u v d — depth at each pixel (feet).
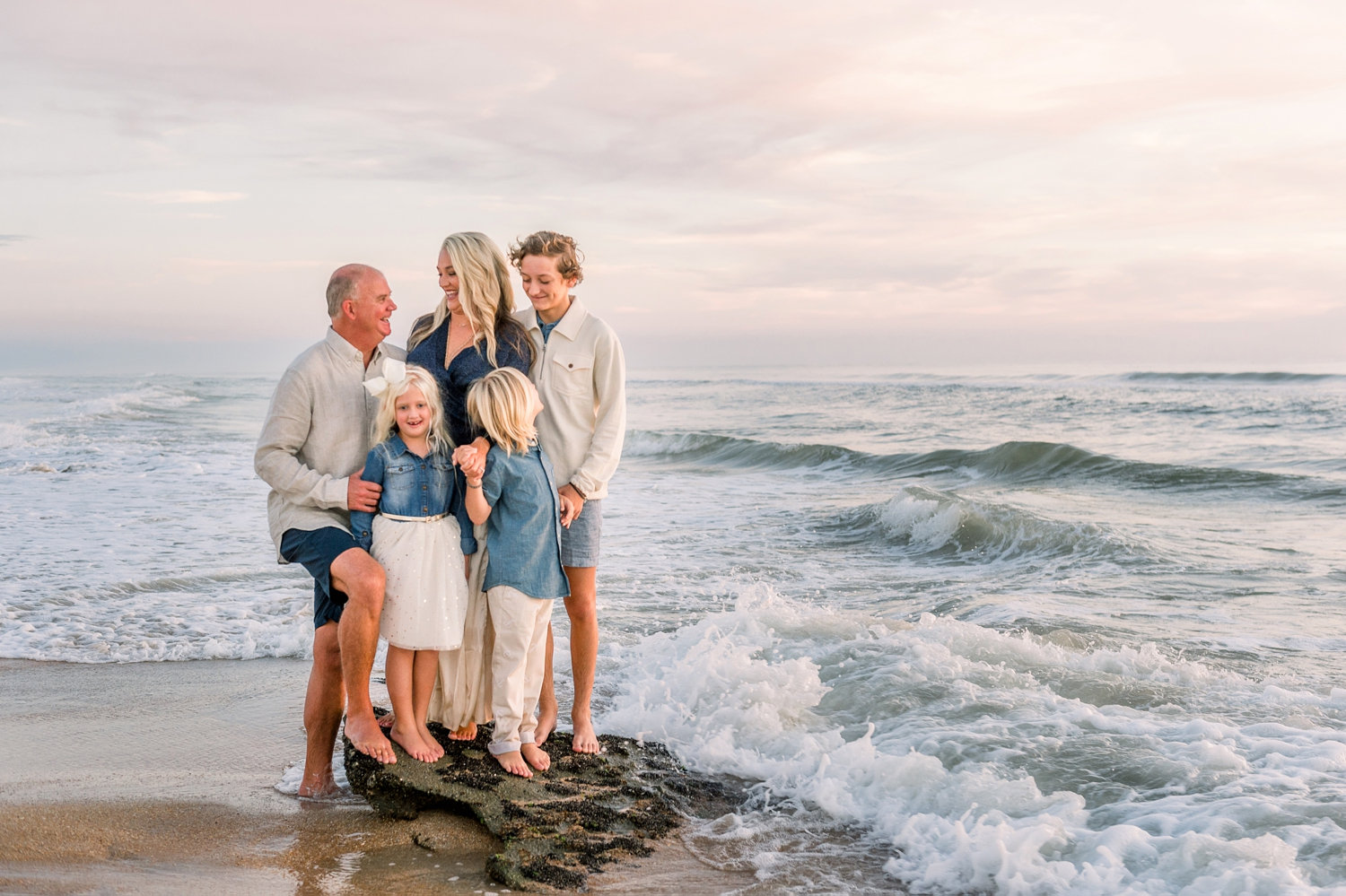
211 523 33.27
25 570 25.16
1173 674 15.70
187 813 11.00
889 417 93.71
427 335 11.87
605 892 9.36
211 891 9.14
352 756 10.98
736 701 14.52
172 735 13.87
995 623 19.60
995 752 12.18
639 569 26.94
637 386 184.34
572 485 12.00
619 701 15.15
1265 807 10.16
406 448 10.90
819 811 11.41
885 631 17.98
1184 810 10.37
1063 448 48.32
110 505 37.50
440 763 11.25
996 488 44.80
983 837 10.00
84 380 207.41
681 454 66.13
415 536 10.85
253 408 111.65
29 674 16.94
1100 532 28.86
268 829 10.61
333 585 10.85
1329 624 19.72
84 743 13.52
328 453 11.21
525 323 12.47
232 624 20.16
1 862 9.60
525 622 11.18
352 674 10.69
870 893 9.45
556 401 12.18
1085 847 9.74
